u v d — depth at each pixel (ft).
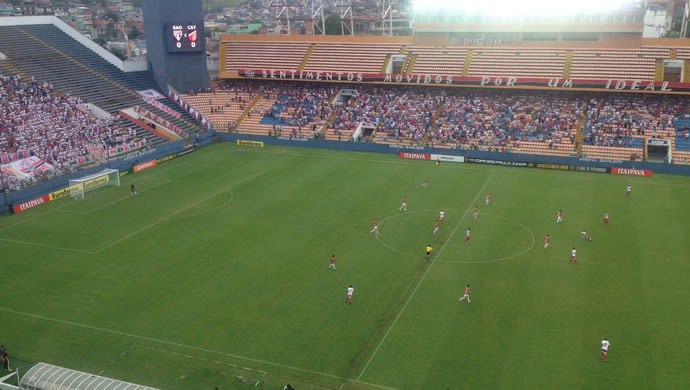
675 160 267.39
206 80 371.76
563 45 323.37
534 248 178.60
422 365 119.55
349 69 352.90
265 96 363.56
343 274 161.79
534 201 224.53
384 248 179.73
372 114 332.80
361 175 262.26
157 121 317.01
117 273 163.43
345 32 549.13
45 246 183.21
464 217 206.80
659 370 116.26
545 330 131.64
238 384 114.83
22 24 341.21
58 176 242.37
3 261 172.04
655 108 299.17
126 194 236.84
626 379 113.60
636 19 310.24
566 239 185.26
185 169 274.98
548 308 141.59
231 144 326.85
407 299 147.23
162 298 148.87
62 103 291.58
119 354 125.18
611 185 245.65
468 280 157.48
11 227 200.13
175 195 234.99
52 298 149.48
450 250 177.68
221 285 155.43
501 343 126.82
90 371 119.55
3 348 122.72
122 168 265.95
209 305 145.07
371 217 207.21
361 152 305.73
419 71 336.70
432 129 313.53
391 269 164.86
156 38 347.36
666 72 310.24
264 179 256.32
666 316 136.87
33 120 270.87
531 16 330.34
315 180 254.47
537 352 123.13
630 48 311.88
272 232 193.26
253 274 161.89
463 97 333.21
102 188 245.24
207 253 176.45
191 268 166.09
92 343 129.39
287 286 154.71
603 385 111.96
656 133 284.20
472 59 333.21
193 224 201.26
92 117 294.05
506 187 243.81
